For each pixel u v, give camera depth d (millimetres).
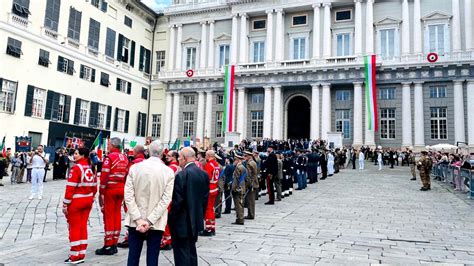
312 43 40094
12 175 20703
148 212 5254
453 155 22734
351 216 11812
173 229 5535
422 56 35438
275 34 40969
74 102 34094
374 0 38000
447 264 6898
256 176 11492
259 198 16297
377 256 7383
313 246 8109
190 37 46094
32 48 29438
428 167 18312
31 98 29203
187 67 46281
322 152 23906
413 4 36812
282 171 16016
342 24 39250
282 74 39594
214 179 9281
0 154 19438
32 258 7008
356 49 37312
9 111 27531
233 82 40938
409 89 35438
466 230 9883
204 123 43812
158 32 48406
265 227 10180
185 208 5566
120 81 41438
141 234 5406
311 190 18578
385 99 36531
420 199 15477
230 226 10367
